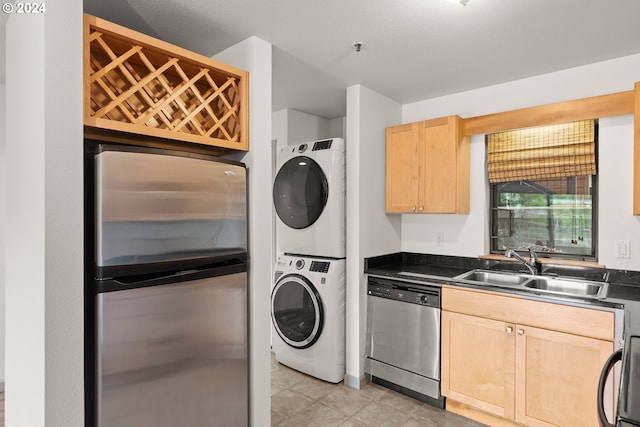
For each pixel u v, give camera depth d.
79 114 1.43
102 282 1.47
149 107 1.82
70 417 1.38
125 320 1.53
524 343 2.21
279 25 2.00
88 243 1.59
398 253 3.41
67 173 1.39
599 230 2.50
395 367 2.81
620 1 1.75
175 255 1.69
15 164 1.75
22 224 1.59
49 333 1.33
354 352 2.96
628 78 2.39
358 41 2.20
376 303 2.93
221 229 1.89
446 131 2.86
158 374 1.62
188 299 1.74
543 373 2.14
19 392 1.60
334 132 4.12
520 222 2.95
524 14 1.88
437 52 2.34
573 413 2.04
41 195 1.35
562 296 2.08
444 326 2.55
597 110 2.41
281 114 3.73
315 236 3.15
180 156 1.72
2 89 3.01
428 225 3.31
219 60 2.33
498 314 2.31
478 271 2.91
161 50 1.74
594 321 1.97
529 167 2.79
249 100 2.13
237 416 1.96
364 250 3.00
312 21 1.96
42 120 1.34
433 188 2.92
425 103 3.33
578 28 2.02
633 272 2.37
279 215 3.43
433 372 2.60
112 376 1.49
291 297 3.23
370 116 3.06
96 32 1.54
